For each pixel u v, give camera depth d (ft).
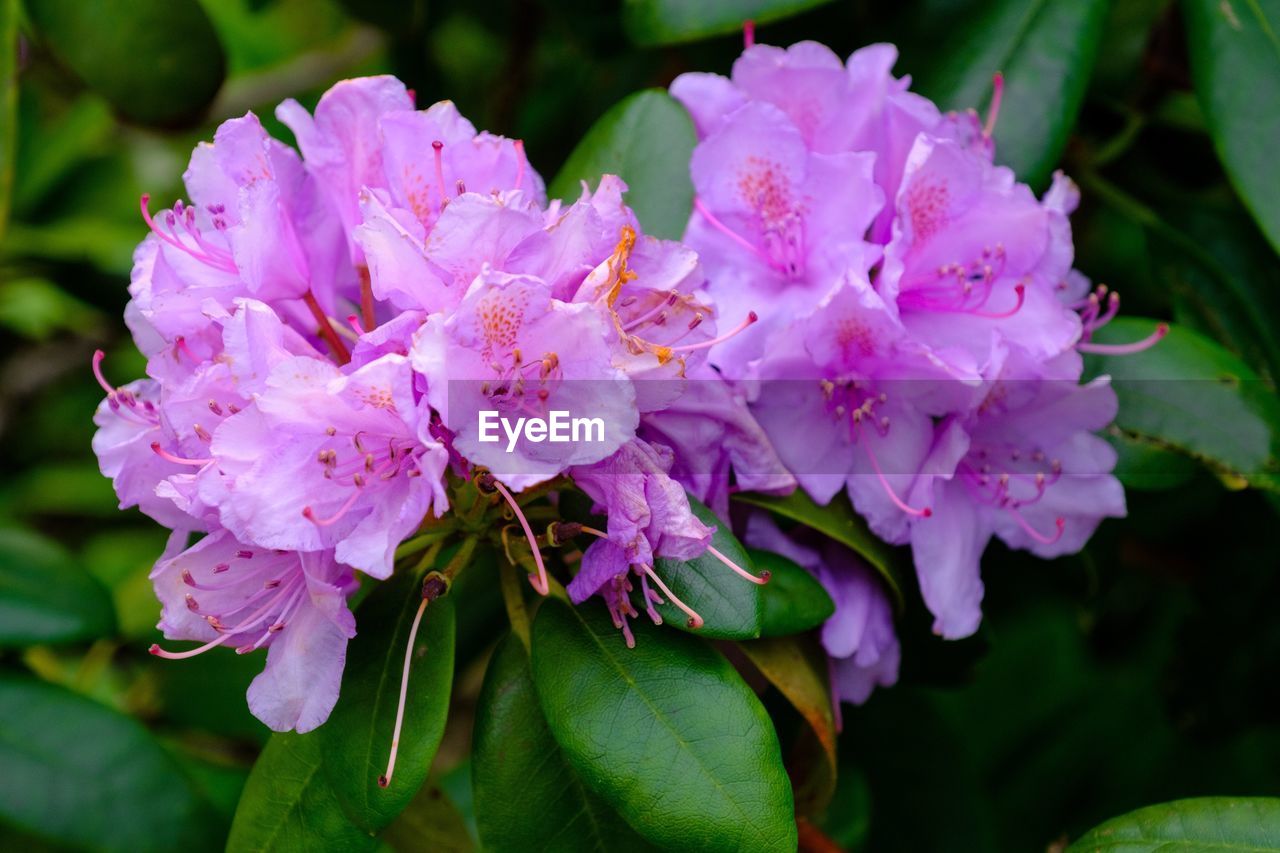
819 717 2.18
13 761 2.41
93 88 2.66
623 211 2.03
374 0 2.80
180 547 2.10
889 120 2.23
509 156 2.12
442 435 1.98
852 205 2.19
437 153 2.06
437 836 2.29
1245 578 2.74
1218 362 2.38
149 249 2.11
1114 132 2.69
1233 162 2.40
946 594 2.24
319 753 2.11
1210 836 2.13
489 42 3.08
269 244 2.04
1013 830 3.05
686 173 2.28
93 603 2.55
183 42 2.65
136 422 2.14
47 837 2.39
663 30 2.38
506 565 2.16
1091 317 2.34
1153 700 3.02
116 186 3.36
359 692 2.06
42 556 2.57
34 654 2.79
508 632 2.15
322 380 1.92
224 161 2.09
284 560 2.03
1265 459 2.34
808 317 2.15
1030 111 2.42
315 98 3.12
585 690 2.03
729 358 2.18
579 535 2.06
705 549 2.02
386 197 2.07
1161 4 2.67
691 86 2.30
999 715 3.14
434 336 1.90
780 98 2.29
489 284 1.91
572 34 2.75
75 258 2.98
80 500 3.31
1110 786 3.04
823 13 2.59
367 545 1.92
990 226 2.23
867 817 2.74
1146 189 2.74
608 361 1.94
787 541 2.23
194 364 2.05
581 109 2.90
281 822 2.11
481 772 2.10
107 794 2.41
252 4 2.99
